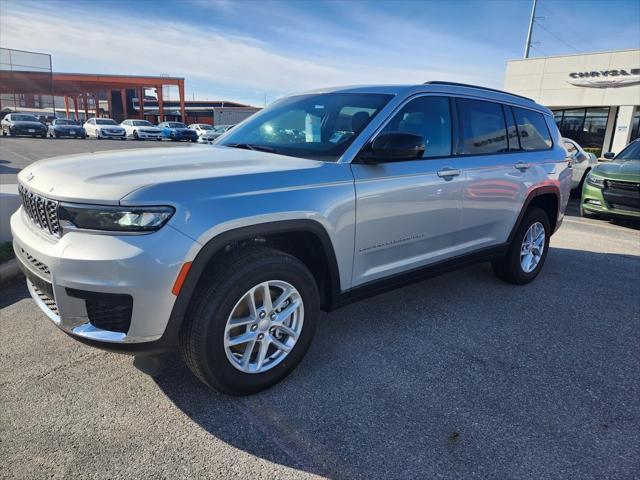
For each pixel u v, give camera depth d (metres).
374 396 2.77
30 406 2.58
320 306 3.14
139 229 2.20
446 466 2.24
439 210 3.59
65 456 2.22
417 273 3.61
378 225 3.15
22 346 3.21
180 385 2.81
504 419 2.60
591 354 3.39
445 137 3.70
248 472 2.16
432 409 2.67
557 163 4.91
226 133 3.92
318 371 3.02
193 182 2.37
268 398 2.72
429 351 3.34
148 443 2.33
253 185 2.54
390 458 2.28
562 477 2.20
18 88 29.70
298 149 3.20
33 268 2.51
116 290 2.18
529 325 3.85
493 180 4.05
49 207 2.39
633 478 2.20
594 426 2.57
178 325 2.32
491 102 4.20
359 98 3.49
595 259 5.97
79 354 3.13
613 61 23.45
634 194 7.77
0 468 2.13
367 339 3.49
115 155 2.98
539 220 4.77
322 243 2.82
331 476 2.16
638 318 4.08
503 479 2.17
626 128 23.56
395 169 3.23
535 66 26.14
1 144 23.25
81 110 84.31
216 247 2.36
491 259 4.39
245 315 2.63
